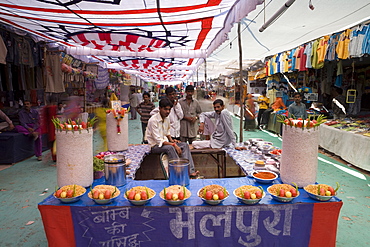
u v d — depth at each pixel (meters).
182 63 8.99
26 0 2.95
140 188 2.23
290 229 2.12
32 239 2.86
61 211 2.08
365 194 4.01
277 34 5.53
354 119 6.93
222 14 3.63
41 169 5.45
